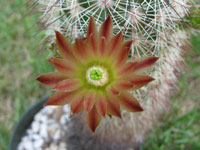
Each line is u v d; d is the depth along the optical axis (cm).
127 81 6
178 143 17
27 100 19
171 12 9
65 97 7
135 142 15
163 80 10
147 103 12
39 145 16
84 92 7
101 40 6
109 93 7
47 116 17
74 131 16
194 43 16
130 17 8
